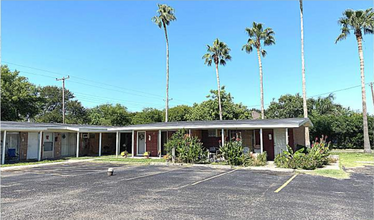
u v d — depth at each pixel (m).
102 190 7.83
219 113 32.62
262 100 28.03
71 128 20.12
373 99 30.22
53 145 21.23
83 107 53.28
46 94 49.78
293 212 5.52
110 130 22.19
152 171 12.34
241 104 35.75
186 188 8.11
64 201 6.48
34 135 19.78
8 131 17.95
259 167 13.23
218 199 6.65
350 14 24.14
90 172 12.09
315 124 28.06
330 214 5.38
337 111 34.81
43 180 9.77
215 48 31.86
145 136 21.53
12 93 32.84
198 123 19.16
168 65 29.89
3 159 15.84
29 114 36.69
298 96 36.88
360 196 6.98
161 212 5.53
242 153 14.67
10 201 6.52
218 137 19.80
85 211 5.62
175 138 16.78
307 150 16.27
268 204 6.16
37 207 5.95
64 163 16.72
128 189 7.97
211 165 14.53
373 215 5.32
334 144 27.97
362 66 23.95
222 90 34.12
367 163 15.43
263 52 29.27
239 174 11.14
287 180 9.56
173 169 13.12
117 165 15.36
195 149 15.51
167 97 29.72
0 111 31.16
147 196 7.00
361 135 26.66
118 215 5.33
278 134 17.50
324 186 8.39
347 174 10.98
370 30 23.80
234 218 5.13
